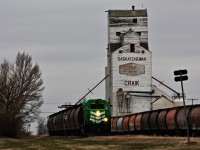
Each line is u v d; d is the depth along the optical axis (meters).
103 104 51.59
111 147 30.45
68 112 61.25
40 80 81.50
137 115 53.78
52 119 78.50
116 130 62.66
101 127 51.09
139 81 96.19
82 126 52.62
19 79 79.44
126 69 96.06
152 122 47.78
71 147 32.47
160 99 94.75
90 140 41.50
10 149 33.41
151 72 96.69
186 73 29.14
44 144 39.12
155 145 29.78
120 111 94.31
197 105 37.88
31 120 80.00
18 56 80.25
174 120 41.66
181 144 28.59
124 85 95.88
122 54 96.31
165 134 45.47
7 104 77.75
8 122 75.81
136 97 95.44
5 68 79.25
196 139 32.69
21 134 92.62
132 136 46.66
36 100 80.38
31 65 80.75
